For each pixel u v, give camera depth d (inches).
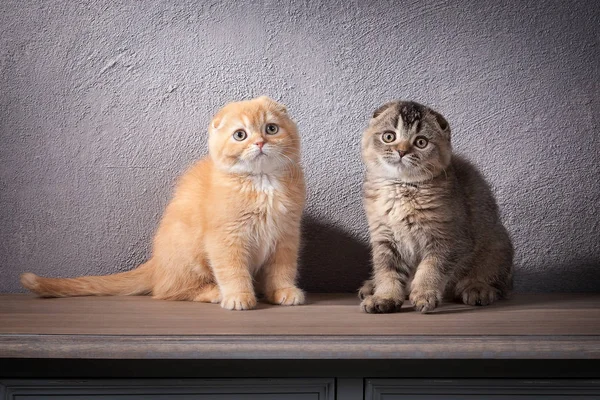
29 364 51.0
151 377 51.6
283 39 77.4
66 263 77.7
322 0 77.2
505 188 79.0
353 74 77.8
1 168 76.6
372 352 49.9
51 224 77.3
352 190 78.7
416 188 67.7
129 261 78.2
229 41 77.3
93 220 77.7
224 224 67.1
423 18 77.6
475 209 71.7
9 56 75.9
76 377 51.3
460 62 77.9
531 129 78.5
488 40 77.9
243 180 67.7
